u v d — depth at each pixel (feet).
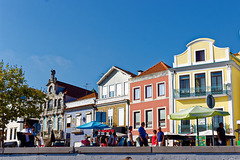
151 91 120.16
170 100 112.68
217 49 107.24
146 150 40.16
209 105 50.80
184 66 111.04
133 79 126.82
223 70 103.86
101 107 136.56
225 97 102.37
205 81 106.73
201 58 110.11
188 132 104.99
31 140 50.52
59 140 136.87
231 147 35.65
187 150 37.86
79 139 141.90
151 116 118.11
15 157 47.78
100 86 141.79
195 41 111.65
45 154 45.93
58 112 156.56
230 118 99.50
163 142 54.90
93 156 43.24
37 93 119.34
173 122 109.29
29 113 116.06
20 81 115.44
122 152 41.65
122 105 128.47
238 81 108.78
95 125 71.41
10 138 174.70
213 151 36.50
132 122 122.93
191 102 108.68
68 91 161.79
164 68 122.11
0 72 112.78
